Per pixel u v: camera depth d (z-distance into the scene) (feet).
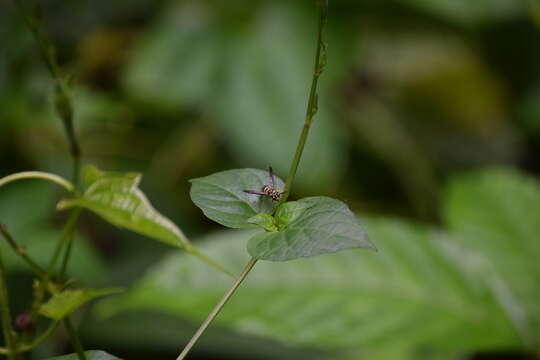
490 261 3.46
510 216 3.59
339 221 2.45
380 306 3.34
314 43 5.61
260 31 5.68
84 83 6.32
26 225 4.47
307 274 3.38
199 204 2.56
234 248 3.42
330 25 5.74
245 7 5.75
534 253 3.47
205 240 3.48
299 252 2.43
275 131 5.40
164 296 3.37
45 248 4.31
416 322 3.32
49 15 6.31
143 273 5.18
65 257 2.54
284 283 3.37
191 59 5.74
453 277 3.41
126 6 6.51
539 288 3.42
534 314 3.35
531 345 3.30
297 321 3.32
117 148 6.05
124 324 4.56
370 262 3.41
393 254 3.43
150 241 5.49
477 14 6.08
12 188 4.66
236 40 5.68
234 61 5.63
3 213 4.49
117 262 5.35
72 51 6.38
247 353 4.46
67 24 6.37
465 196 3.76
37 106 5.28
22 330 2.50
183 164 6.26
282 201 2.54
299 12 5.67
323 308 3.34
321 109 5.41
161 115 6.19
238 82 5.58
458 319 3.33
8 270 4.16
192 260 3.40
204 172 6.36
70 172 5.53
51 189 4.82
